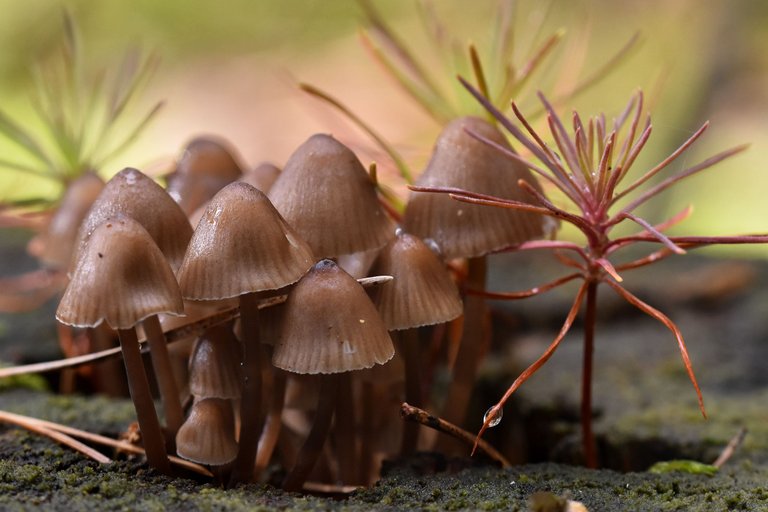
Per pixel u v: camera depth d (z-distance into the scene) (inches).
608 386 12.0
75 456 10.0
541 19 11.4
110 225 9.3
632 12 25.2
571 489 9.8
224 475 10.0
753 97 24.9
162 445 9.8
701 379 12.2
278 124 30.9
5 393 11.2
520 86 10.8
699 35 24.4
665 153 21.1
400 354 10.4
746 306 13.6
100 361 10.5
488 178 10.1
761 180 25.4
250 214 9.5
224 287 9.4
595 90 23.5
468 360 10.6
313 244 9.9
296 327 9.5
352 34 31.4
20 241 15.8
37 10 28.8
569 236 18.2
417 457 10.2
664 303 13.7
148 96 31.4
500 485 9.8
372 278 9.8
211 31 32.4
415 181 10.4
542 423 11.7
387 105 27.3
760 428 11.1
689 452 10.9
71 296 9.3
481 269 10.5
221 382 9.8
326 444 10.5
